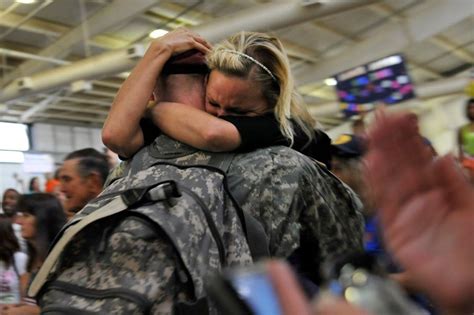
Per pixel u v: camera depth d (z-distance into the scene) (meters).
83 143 12.48
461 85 9.84
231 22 5.71
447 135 10.55
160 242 0.74
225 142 0.88
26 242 1.92
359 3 5.38
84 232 0.78
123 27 7.71
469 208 0.31
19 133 11.20
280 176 0.90
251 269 0.28
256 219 0.88
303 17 5.53
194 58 0.99
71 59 8.62
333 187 1.00
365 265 0.33
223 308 0.28
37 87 7.12
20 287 2.04
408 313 0.29
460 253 0.30
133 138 0.94
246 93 0.93
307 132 1.06
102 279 0.73
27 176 11.03
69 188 1.71
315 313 0.25
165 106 0.95
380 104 0.38
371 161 0.35
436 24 7.50
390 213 0.33
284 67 0.96
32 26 7.33
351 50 8.75
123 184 0.88
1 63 8.53
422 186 0.33
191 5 7.25
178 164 0.89
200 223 0.78
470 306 0.29
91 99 10.55
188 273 0.73
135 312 0.70
